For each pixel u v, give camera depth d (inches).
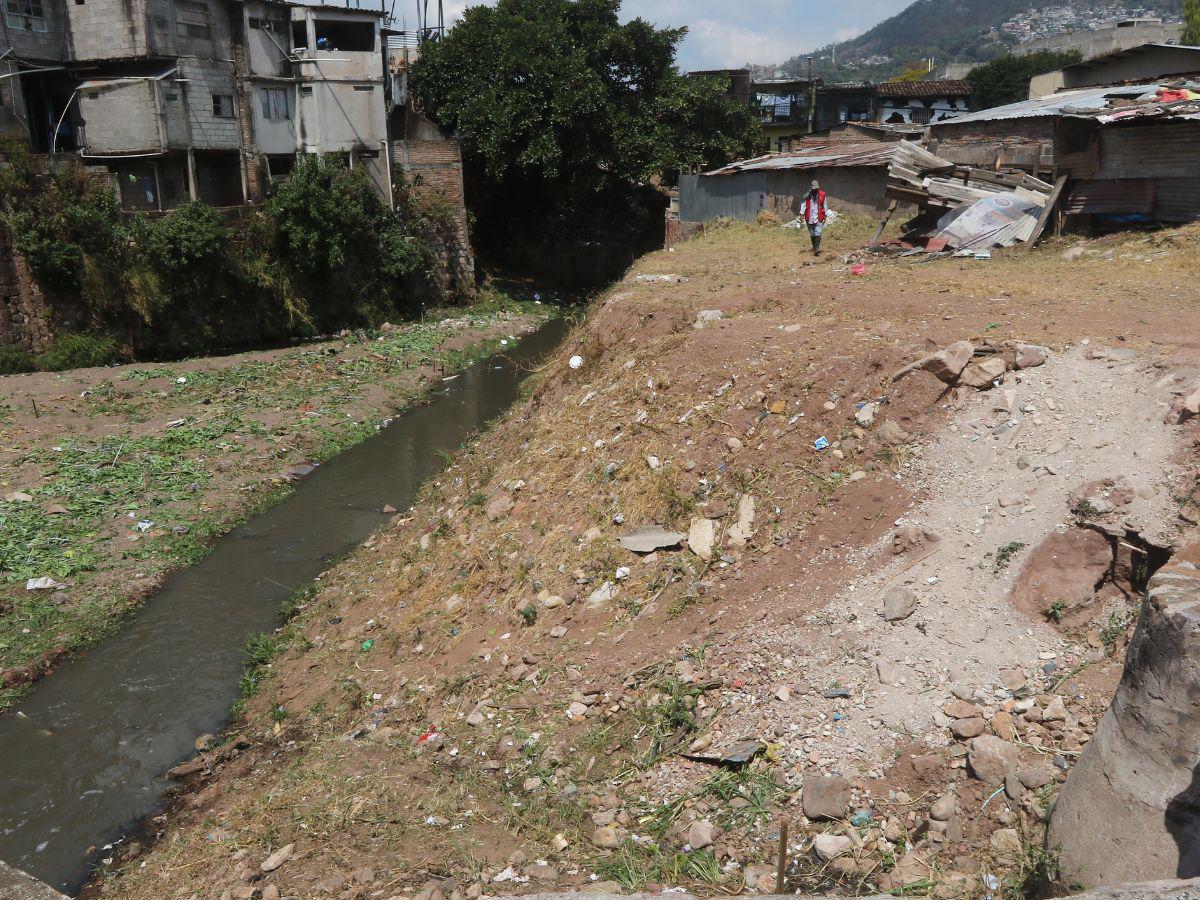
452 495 449.4
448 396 770.8
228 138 1027.9
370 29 1167.0
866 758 217.5
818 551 283.3
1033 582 240.8
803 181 883.4
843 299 440.5
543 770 250.4
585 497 357.7
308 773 277.6
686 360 391.9
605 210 1423.5
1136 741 159.0
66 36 960.9
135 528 490.0
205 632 399.5
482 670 302.2
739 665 257.9
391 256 1079.0
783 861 178.4
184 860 250.8
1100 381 292.4
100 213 815.1
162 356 872.9
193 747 321.7
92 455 578.6
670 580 303.1
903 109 1804.9
